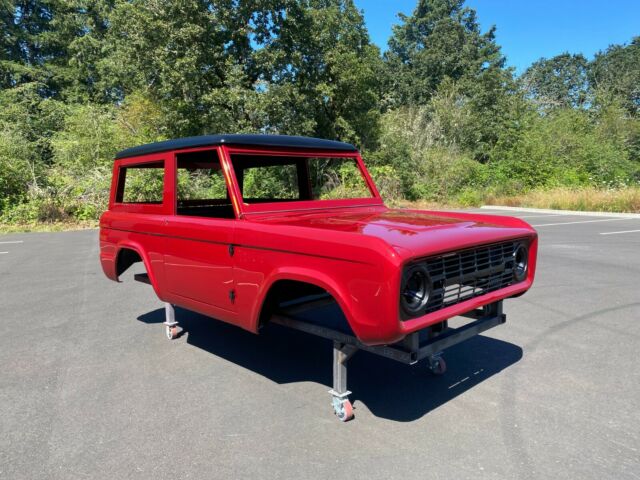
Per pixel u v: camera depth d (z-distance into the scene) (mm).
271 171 4375
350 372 3695
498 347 4109
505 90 32594
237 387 3432
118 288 6578
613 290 5879
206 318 5188
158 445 2660
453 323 4762
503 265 3061
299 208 3479
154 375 3652
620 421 2850
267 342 4406
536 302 5410
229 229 3092
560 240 10047
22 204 14281
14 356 4051
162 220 3756
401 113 28375
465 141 29172
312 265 2559
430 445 2619
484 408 3049
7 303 5785
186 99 18922
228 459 2512
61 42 31359
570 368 3643
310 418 2959
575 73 55094
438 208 19609
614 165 23266
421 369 3721
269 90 18578
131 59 19484
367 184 4234
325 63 20516
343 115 22156
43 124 21469
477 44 45906
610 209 16859
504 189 21891
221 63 19406
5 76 29859
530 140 24109
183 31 17609
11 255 9180
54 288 6559
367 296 2289
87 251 9609
